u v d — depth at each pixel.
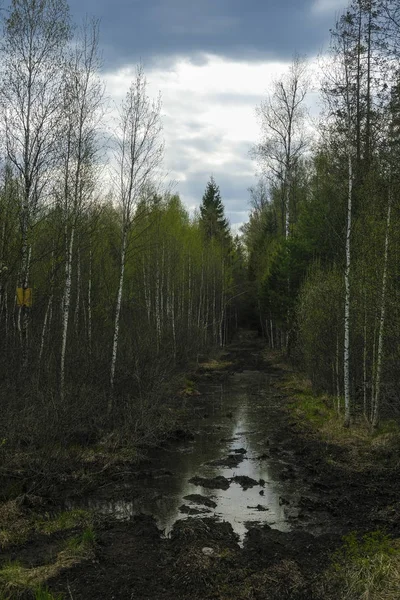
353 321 15.72
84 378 14.85
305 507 9.37
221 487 10.56
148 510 9.34
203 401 20.69
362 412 15.82
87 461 11.64
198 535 7.79
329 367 18.33
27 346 14.48
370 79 13.63
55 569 6.82
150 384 16.89
